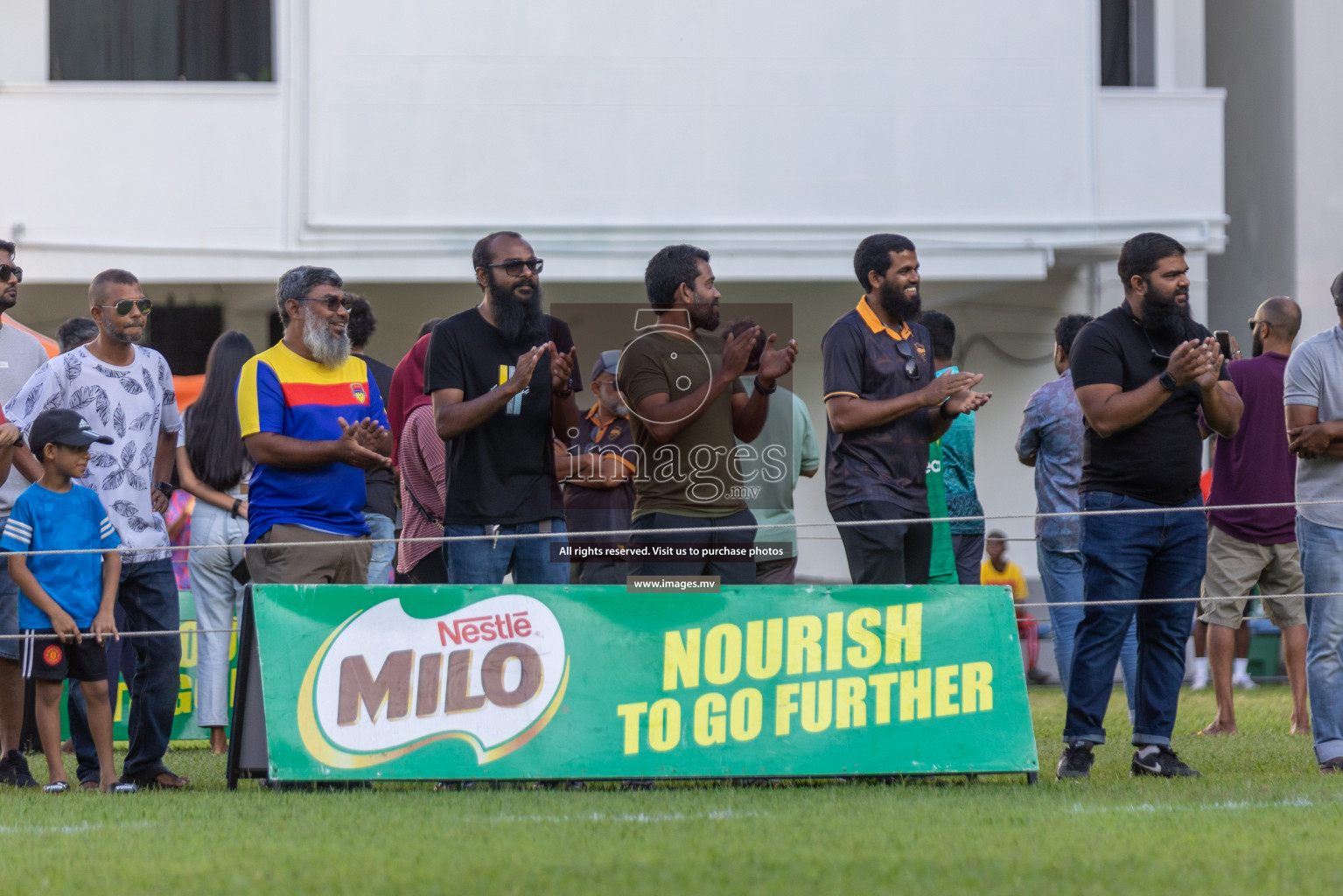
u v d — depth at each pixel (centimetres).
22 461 2055
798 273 3997
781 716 1780
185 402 3441
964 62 4019
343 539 1950
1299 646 2564
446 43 3950
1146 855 1284
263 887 1159
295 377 1961
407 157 3962
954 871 1209
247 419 1930
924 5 4003
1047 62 4031
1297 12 4434
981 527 2531
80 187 3953
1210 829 1430
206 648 2484
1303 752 2200
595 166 3975
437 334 1919
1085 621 1919
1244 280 4725
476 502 1892
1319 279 4434
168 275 3962
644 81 3972
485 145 3962
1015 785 1778
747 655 1789
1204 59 4762
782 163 3997
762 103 3988
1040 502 2455
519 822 1467
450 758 1741
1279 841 1361
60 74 4044
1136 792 1708
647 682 1775
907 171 4019
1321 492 2050
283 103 3953
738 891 1127
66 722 2552
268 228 3966
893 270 1930
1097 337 1922
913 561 1980
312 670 1750
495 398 1805
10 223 3934
